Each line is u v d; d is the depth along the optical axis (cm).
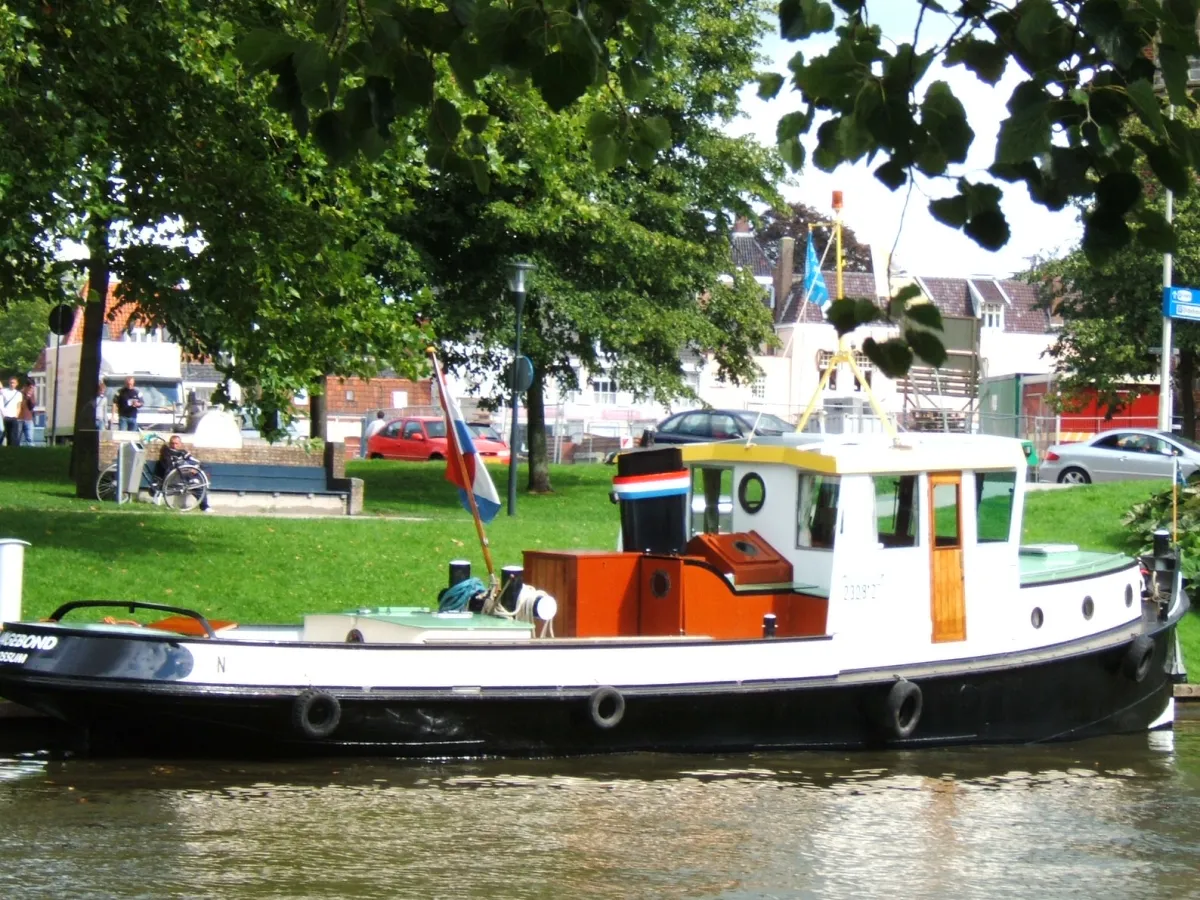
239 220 1986
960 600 1502
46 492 2670
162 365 5375
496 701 1305
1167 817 1225
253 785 1209
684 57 3266
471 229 3152
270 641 1266
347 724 1277
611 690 1330
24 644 1279
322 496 2691
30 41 1745
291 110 653
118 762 1274
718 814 1183
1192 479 2628
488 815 1148
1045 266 4712
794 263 8369
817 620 1441
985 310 9162
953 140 617
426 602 1909
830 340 7750
